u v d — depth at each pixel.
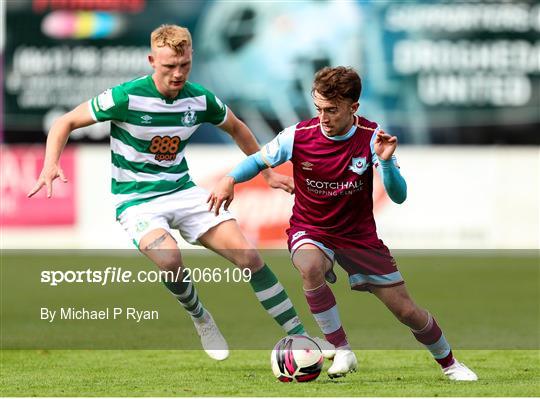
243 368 23.62
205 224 23.41
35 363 24.56
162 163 23.45
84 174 53.47
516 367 23.69
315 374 20.80
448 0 53.50
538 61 53.66
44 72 53.47
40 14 53.28
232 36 53.44
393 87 53.84
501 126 53.78
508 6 53.56
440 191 53.72
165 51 22.11
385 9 53.56
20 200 53.34
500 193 53.69
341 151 21.22
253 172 21.83
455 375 21.38
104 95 22.86
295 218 22.09
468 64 53.72
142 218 23.02
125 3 53.34
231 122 24.33
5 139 53.41
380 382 20.92
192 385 20.64
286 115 53.66
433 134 53.81
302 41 53.47
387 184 20.59
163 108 23.00
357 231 21.58
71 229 53.47
